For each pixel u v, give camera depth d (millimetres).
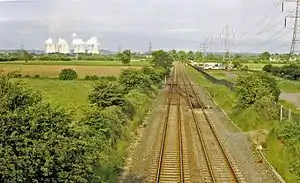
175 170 23203
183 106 50688
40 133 13070
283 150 25234
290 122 28281
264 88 40406
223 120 40812
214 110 47875
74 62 154750
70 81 77688
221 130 35594
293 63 96312
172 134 33438
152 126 36875
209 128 36500
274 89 42844
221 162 25219
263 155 27094
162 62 113000
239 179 21906
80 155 14227
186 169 23500
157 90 67812
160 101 55031
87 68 114250
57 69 108188
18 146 12430
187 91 69375
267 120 35031
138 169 23281
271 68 94062
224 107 49438
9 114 12586
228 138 32281
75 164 13734
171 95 62625
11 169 11945
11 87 13430
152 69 76875
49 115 13570
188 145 29594
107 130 25297
